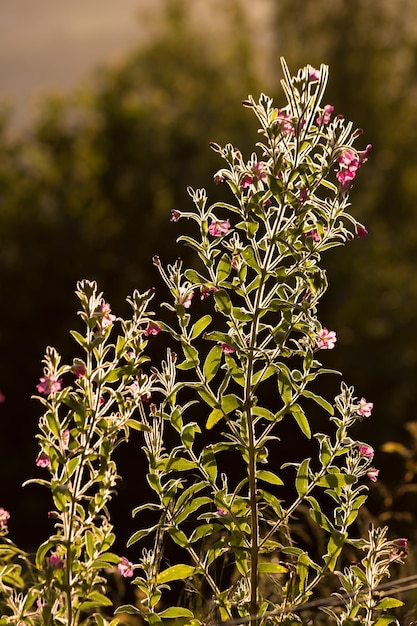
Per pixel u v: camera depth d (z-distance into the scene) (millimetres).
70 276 14961
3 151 16141
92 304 2924
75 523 2961
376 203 25094
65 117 16531
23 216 15109
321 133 2918
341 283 14648
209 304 11516
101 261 15117
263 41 34469
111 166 16047
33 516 12945
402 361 13938
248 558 3098
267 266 2965
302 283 3004
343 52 32062
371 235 19766
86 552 3070
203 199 2990
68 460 2900
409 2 32031
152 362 12023
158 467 3014
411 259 23062
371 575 3047
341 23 31953
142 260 14938
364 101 32250
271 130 2904
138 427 2955
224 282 2988
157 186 15508
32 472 13453
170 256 14859
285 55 32250
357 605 3018
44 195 15781
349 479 3020
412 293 15969
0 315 14617
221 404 3004
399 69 32594
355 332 14250
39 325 14750
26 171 15969
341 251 14570
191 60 35812
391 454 6887
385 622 2996
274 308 2947
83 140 16516
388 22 32062
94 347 2889
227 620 3029
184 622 3020
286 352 2988
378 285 15984
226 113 20406
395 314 15117
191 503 3035
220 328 11586
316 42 32406
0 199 15266
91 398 2934
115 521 10086
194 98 21109
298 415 3018
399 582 2918
